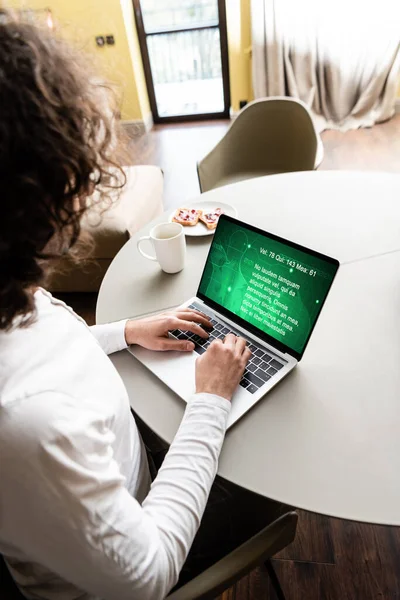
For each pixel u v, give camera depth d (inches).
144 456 29.2
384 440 26.8
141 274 43.9
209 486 24.3
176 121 173.2
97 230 76.6
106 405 22.1
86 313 84.3
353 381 30.5
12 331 18.9
